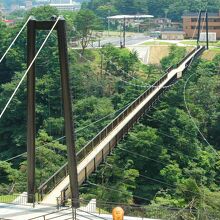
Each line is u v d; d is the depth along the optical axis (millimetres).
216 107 91688
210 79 97938
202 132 85688
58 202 30609
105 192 53781
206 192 54406
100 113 81375
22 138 84000
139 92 90562
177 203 51688
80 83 98188
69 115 28984
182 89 89500
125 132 52719
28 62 29578
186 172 64125
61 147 63906
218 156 73062
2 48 111062
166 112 73688
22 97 87500
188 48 161500
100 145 45062
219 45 171375
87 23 141500
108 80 104938
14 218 28516
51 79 92250
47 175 56969
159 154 63844
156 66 128500
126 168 60594
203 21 199000
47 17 121812
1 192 49500
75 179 29781
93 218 29062
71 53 110062
